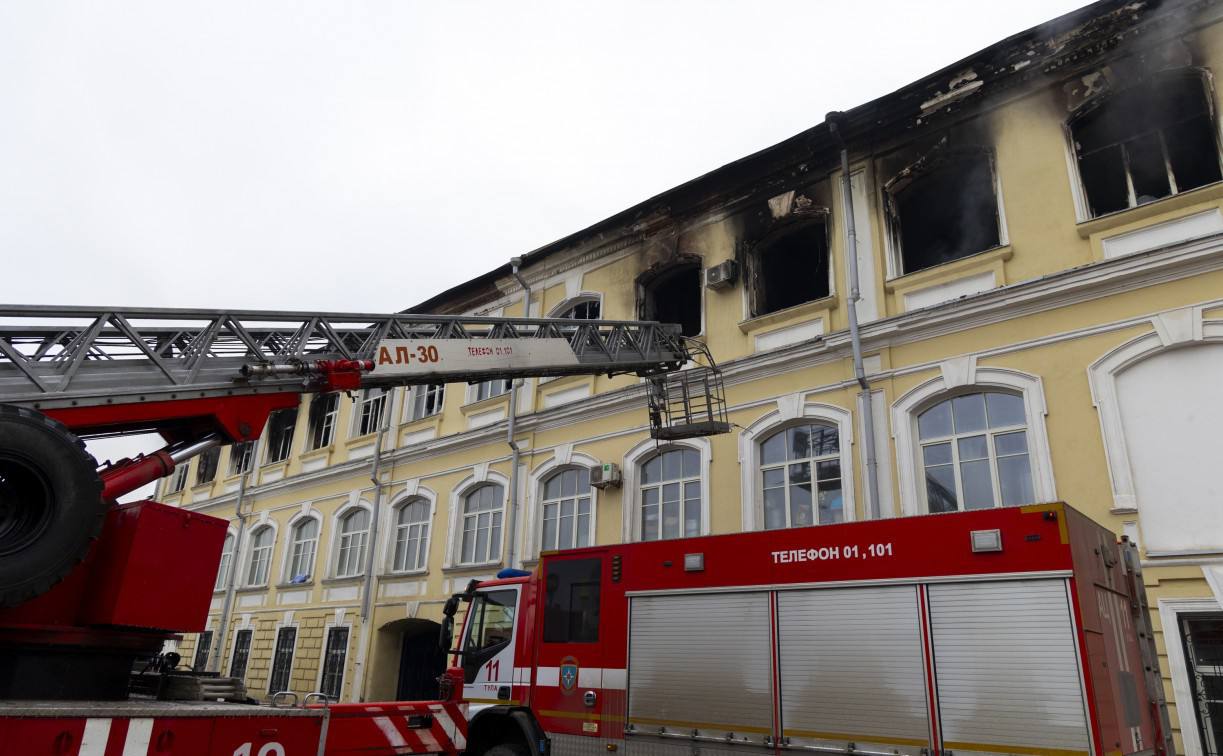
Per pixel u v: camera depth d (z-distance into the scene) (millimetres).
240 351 7621
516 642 9422
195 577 5609
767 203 14828
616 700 8055
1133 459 9961
